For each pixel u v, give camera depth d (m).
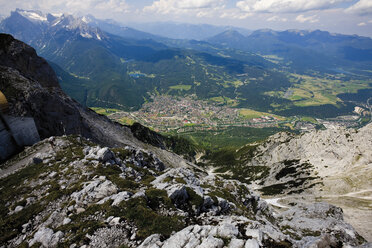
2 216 25.17
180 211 25.12
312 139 146.75
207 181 49.41
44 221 22.91
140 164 49.84
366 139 109.56
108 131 113.81
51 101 69.50
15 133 51.03
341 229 35.00
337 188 87.38
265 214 46.31
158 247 17.34
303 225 38.75
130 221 20.91
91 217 21.83
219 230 19.33
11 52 80.88
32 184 31.53
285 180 122.06
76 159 37.81
